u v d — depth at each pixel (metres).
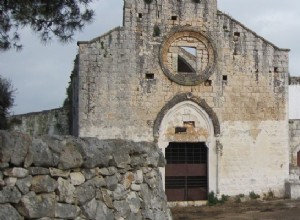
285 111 40.34
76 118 38.19
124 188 13.12
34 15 17.19
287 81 40.50
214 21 39.75
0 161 9.41
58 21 17.70
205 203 38.47
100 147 12.16
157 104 38.31
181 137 38.62
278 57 40.47
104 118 37.22
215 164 38.94
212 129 39.12
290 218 30.30
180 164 38.84
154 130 38.00
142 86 38.09
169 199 38.22
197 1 39.53
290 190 39.41
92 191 11.57
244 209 35.03
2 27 17.31
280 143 40.12
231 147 39.28
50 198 10.30
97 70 37.28
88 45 37.19
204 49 39.53
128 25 38.03
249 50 40.03
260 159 39.66
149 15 38.56
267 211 33.78
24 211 9.69
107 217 11.95
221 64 39.56
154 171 15.16
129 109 37.69
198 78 38.94
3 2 16.97
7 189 9.48
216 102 39.28
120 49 37.78
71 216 10.74
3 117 21.75
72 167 10.97
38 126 40.22
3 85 21.39
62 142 10.85
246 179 39.31
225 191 38.91
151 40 38.47
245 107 39.69
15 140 9.69
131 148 13.79
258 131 39.78
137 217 13.39
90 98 37.06
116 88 37.56
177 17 39.12
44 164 10.24
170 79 38.59
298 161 45.84
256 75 40.00
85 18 18.14
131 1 38.22
